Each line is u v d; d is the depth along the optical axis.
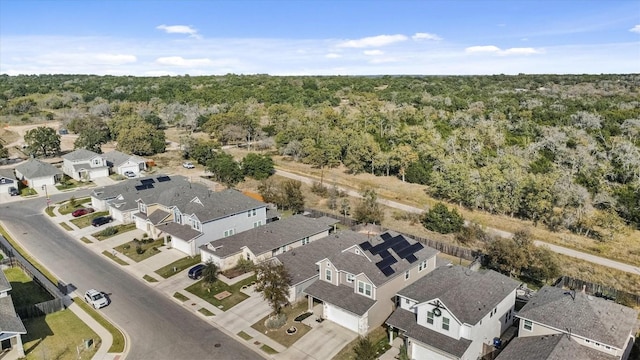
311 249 44.88
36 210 68.06
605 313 30.58
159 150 106.75
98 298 40.03
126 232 58.22
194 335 35.50
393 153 83.81
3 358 32.28
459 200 69.44
